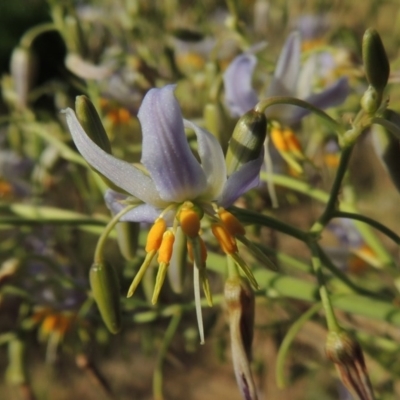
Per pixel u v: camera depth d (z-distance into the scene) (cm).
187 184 8
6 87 15
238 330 8
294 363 15
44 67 36
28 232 13
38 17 47
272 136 10
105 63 14
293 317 13
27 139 16
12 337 13
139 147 13
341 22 17
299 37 11
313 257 9
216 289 16
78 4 17
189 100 15
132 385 25
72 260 14
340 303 10
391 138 9
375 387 13
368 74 8
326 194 11
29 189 15
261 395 15
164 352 12
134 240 10
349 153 9
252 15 20
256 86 13
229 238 8
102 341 14
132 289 8
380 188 22
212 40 16
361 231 11
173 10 17
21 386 13
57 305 13
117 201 8
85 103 8
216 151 8
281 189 13
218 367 25
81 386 26
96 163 8
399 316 10
